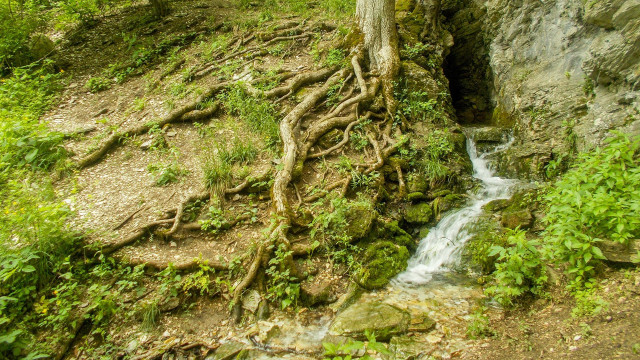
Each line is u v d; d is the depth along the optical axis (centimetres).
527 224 569
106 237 530
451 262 566
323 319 473
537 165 698
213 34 1089
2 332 411
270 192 608
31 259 470
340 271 532
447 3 1176
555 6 827
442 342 410
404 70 862
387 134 740
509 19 974
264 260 512
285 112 774
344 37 911
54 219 498
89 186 636
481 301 473
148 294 488
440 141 734
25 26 1005
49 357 413
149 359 419
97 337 447
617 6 618
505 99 920
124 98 883
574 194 423
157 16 1203
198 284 491
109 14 1291
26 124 660
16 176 614
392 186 674
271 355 421
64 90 921
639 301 356
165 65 980
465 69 1154
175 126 776
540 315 412
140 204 597
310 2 1208
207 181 615
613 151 461
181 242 553
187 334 455
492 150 812
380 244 570
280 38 988
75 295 466
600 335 342
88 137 750
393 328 433
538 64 866
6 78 923
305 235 567
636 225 395
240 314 475
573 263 403
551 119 754
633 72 612
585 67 699
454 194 668
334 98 799
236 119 784
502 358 366
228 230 573
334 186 632
